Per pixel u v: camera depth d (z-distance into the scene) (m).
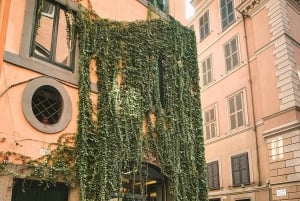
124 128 7.54
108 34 8.09
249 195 15.03
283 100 14.23
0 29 6.16
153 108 8.41
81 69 7.33
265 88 15.34
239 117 16.67
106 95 7.53
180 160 8.48
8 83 6.12
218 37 19.48
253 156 15.33
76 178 6.51
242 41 17.52
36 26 6.96
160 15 9.80
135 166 7.50
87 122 7.03
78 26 7.67
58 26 7.46
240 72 17.22
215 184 17.33
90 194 6.54
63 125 6.68
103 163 6.84
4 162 5.70
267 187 14.16
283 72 14.55
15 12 6.66
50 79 6.77
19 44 6.54
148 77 8.52
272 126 14.51
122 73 8.07
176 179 8.13
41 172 6.09
